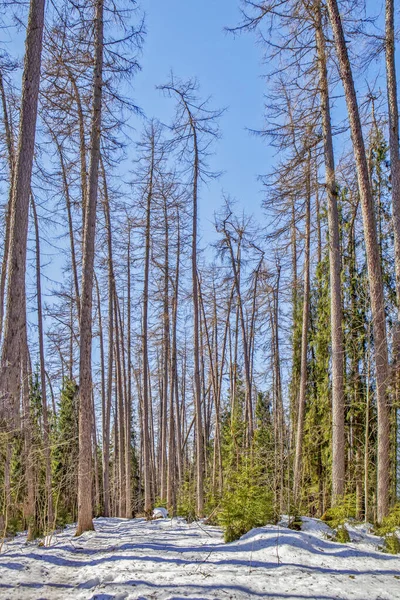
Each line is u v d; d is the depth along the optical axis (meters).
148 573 5.25
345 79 9.30
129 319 19.53
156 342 21.42
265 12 9.91
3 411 6.18
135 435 32.41
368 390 10.17
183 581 4.86
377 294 8.93
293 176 10.62
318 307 15.16
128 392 20.03
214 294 24.03
